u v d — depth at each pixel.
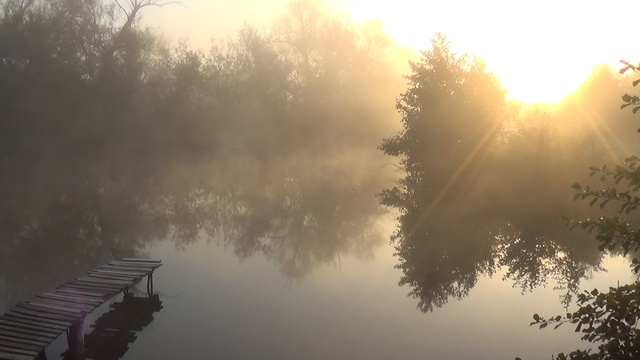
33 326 9.62
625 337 4.00
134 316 12.03
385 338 11.00
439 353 10.28
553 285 14.02
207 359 10.08
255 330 11.34
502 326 11.49
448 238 18.78
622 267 15.28
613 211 20.50
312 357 10.16
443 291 13.80
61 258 16.81
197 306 12.74
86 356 10.23
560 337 10.80
